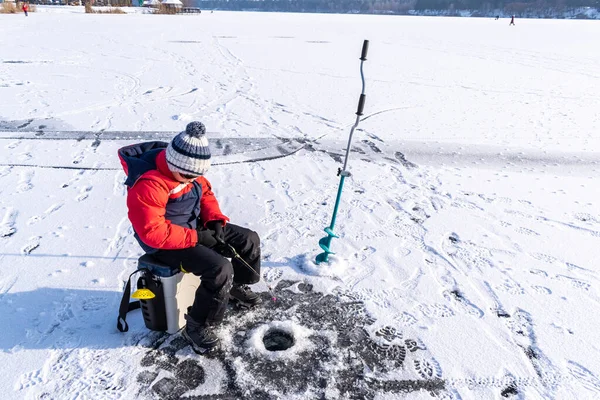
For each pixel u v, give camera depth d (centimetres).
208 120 742
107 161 541
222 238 267
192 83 1030
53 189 459
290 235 388
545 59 1672
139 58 1376
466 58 1658
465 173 554
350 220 419
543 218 436
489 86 1140
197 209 254
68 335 262
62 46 1603
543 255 368
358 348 263
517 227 416
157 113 769
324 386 237
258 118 768
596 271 346
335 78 1166
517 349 264
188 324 251
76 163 532
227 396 228
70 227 385
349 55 1623
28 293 297
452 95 1015
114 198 443
